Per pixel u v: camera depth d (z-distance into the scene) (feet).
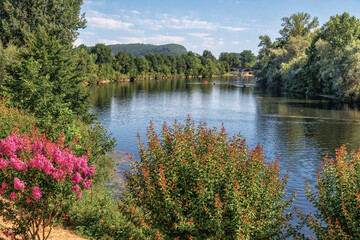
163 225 26.27
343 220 24.18
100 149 67.77
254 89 380.99
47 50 91.04
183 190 26.86
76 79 98.48
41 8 140.97
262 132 131.23
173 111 196.65
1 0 141.90
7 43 133.08
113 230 36.78
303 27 416.87
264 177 28.19
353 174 25.68
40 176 23.91
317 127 140.36
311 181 74.08
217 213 23.73
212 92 341.62
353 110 189.47
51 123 53.31
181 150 27.78
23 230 24.48
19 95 64.34
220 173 25.63
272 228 27.66
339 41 256.73
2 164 22.91
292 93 314.76
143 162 28.07
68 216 36.78
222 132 30.19
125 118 168.35
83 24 148.77
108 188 63.62
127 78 554.87
